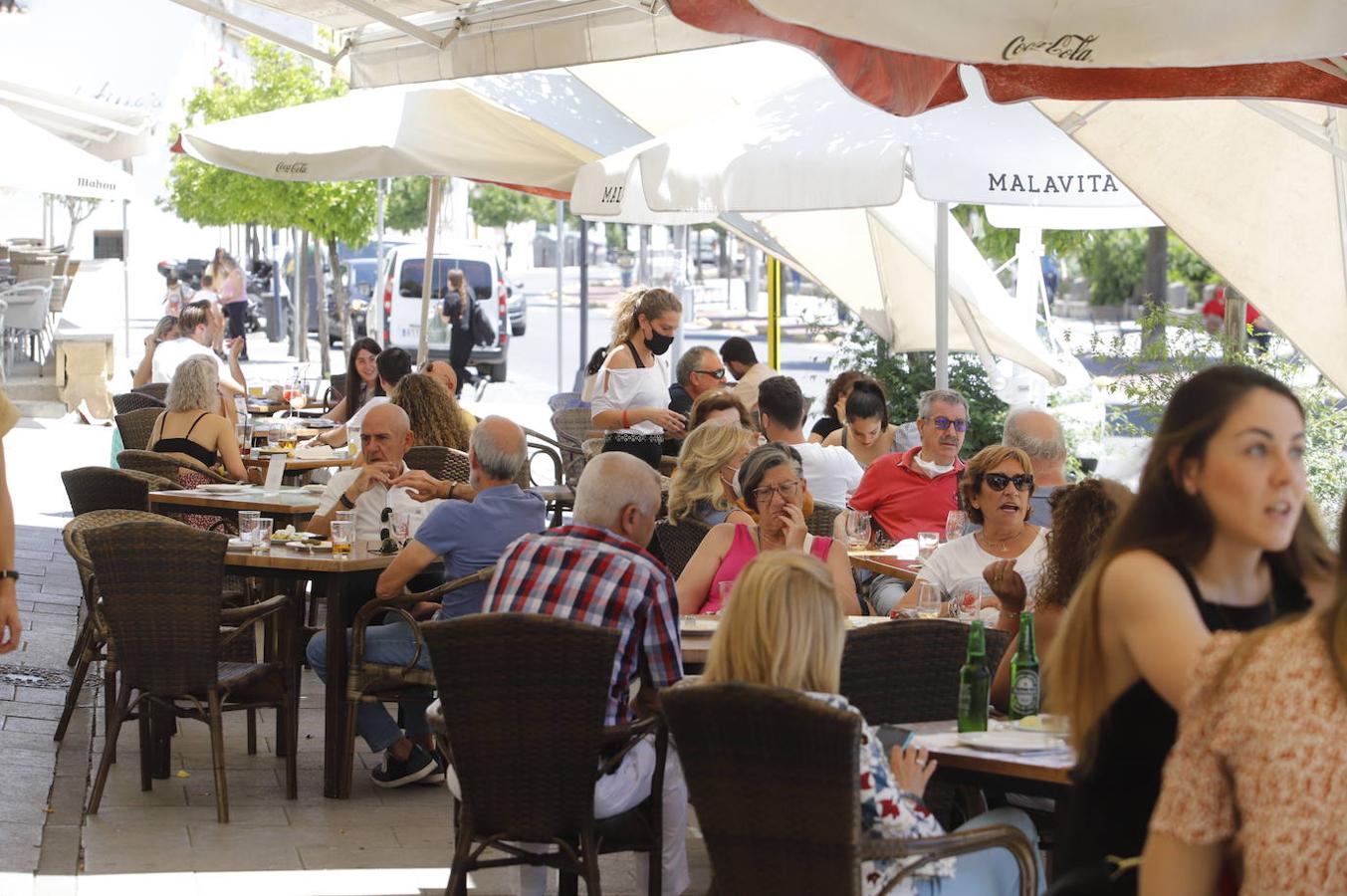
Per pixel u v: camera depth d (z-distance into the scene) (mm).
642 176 7953
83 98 18312
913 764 4094
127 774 6949
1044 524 6918
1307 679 2359
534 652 4699
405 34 9406
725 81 11883
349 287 36031
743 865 3854
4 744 7211
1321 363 7707
